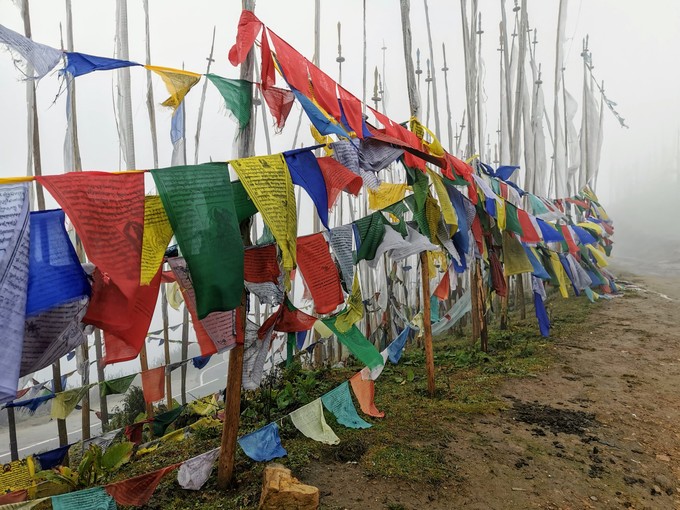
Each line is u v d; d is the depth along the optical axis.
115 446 3.95
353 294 4.20
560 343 8.39
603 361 7.35
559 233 7.71
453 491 3.62
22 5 4.67
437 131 11.95
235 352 3.35
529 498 3.61
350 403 4.09
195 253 2.20
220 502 3.28
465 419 4.99
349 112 3.89
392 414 5.07
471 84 10.43
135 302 2.33
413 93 6.93
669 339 8.51
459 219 5.81
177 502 3.35
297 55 3.42
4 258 1.66
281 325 3.80
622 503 3.66
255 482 3.51
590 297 11.54
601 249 14.15
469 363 7.25
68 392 3.32
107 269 1.87
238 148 3.16
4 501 2.50
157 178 2.16
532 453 4.32
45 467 3.49
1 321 1.62
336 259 3.95
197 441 4.74
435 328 7.96
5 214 1.69
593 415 5.29
